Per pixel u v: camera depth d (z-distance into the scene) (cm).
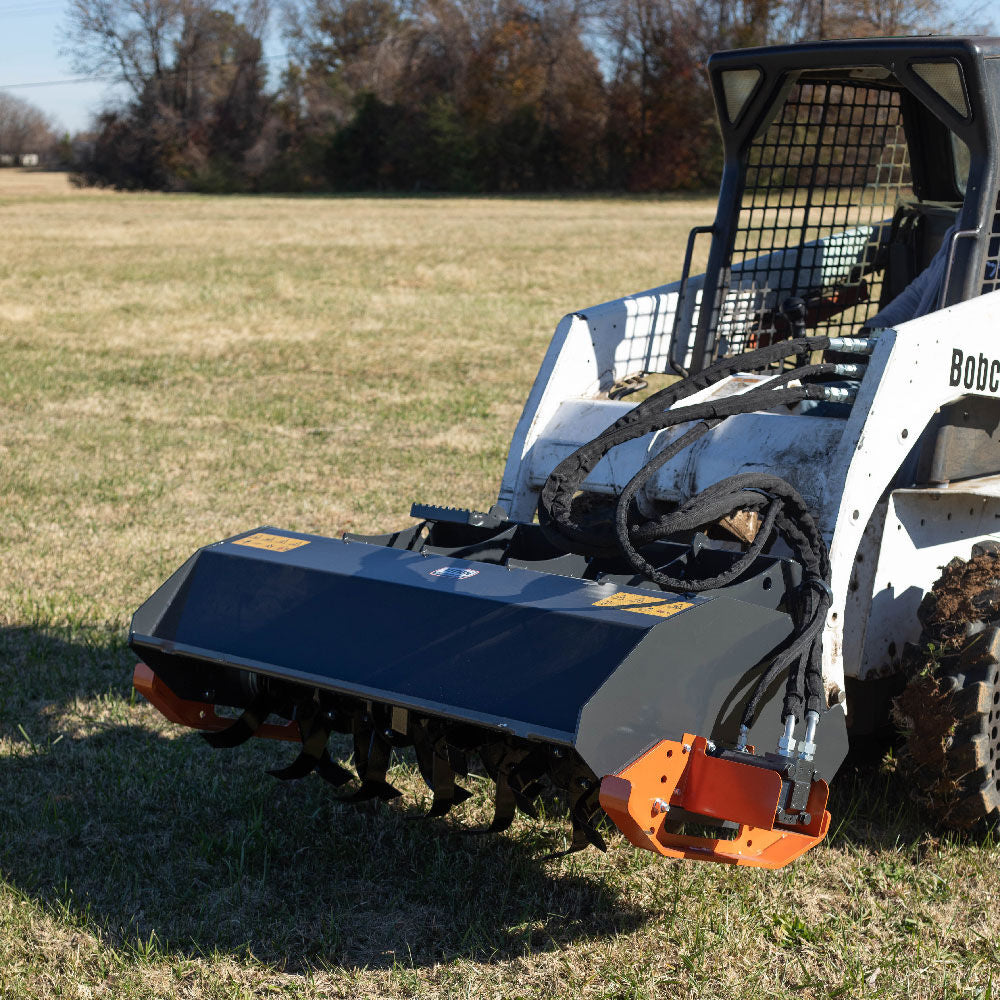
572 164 6669
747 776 290
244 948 321
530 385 1248
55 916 336
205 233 3362
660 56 6397
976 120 375
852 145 489
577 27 6650
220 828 389
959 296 389
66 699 490
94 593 609
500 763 328
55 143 11831
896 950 320
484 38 6806
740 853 311
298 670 324
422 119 6731
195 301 1959
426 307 1906
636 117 6531
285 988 306
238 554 351
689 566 356
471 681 307
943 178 489
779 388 369
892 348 358
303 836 382
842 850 375
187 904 345
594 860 368
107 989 305
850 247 510
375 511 757
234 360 1418
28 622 568
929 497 390
